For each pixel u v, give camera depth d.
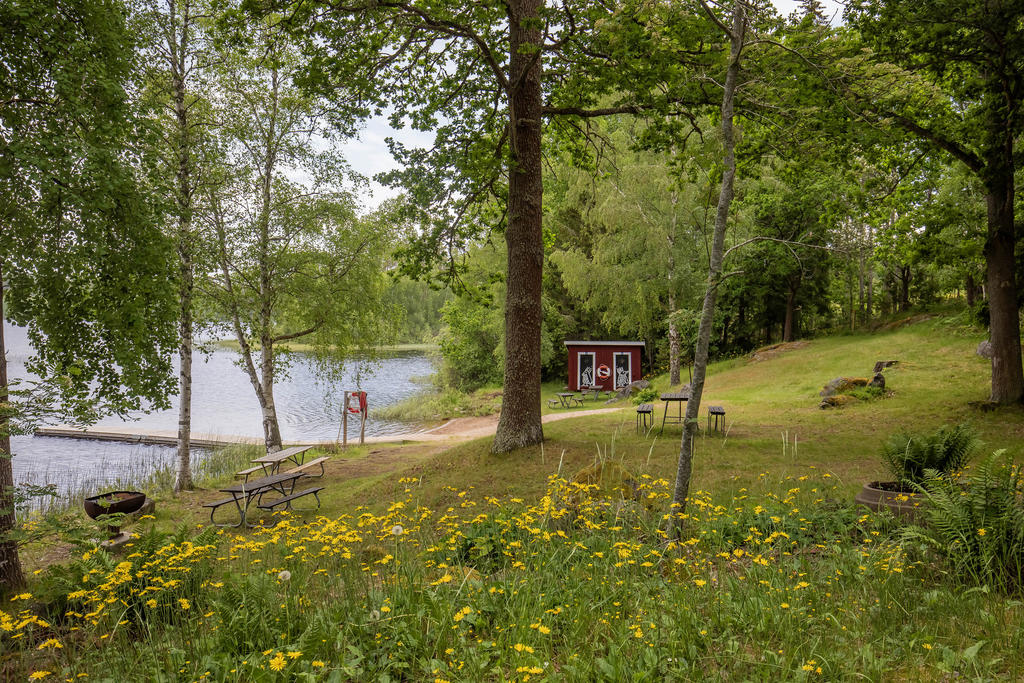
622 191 28.03
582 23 11.98
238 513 11.33
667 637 3.69
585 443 12.23
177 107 14.34
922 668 3.36
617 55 11.59
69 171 7.49
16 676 3.79
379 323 19.89
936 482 5.44
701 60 11.62
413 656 3.52
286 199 17.05
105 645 3.85
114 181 8.03
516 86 12.20
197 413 32.28
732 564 5.15
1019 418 12.69
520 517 5.81
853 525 5.91
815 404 17.31
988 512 4.71
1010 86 12.81
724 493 8.79
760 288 33.72
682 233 28.50
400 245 15.24
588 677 3.30
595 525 5.48
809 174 14.52
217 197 15.44
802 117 9.08
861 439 12.40
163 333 9.49
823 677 3.27
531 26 11.18
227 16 11.19
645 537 5.86
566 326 38.25
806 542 5.71
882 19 12.64
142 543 4.88
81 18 8.27
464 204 14.48
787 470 10.10
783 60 9.21
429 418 29.30
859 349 25.27
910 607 4.11
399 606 4.11
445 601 4.02
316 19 11.71
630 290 29.19
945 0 11.76
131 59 9.06
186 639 3.91
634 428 14.38
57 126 7.70
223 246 15.74
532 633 3.66
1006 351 13.75
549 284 38.09
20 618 3.96
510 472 10.88
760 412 16.73
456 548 5.35
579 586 4.36
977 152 14.30
